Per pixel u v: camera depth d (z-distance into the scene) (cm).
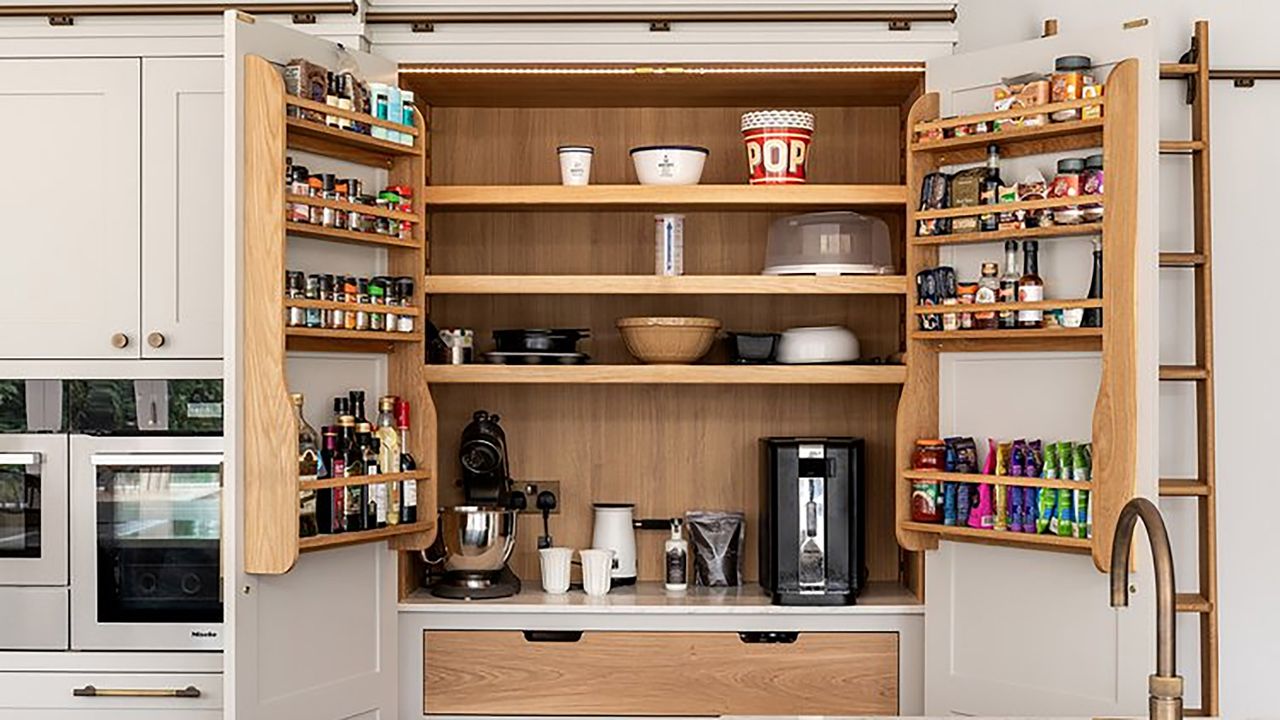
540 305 377
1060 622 309
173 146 321
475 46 335
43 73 323
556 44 334
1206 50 346
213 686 316
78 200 322
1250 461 359
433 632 338
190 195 321
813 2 331
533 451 377
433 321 377
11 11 320
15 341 322
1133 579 295
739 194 339
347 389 321
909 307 332
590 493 377
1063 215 303
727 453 376
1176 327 359
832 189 337
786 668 337
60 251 322
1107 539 291
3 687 317
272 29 292
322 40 307
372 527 313
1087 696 304
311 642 306
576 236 376
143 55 322
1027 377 317
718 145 377
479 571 344
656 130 377
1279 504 359
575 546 376
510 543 345
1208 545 341
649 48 334
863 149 377
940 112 330
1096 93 299
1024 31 363
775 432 375
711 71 337
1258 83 360
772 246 349
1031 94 305
